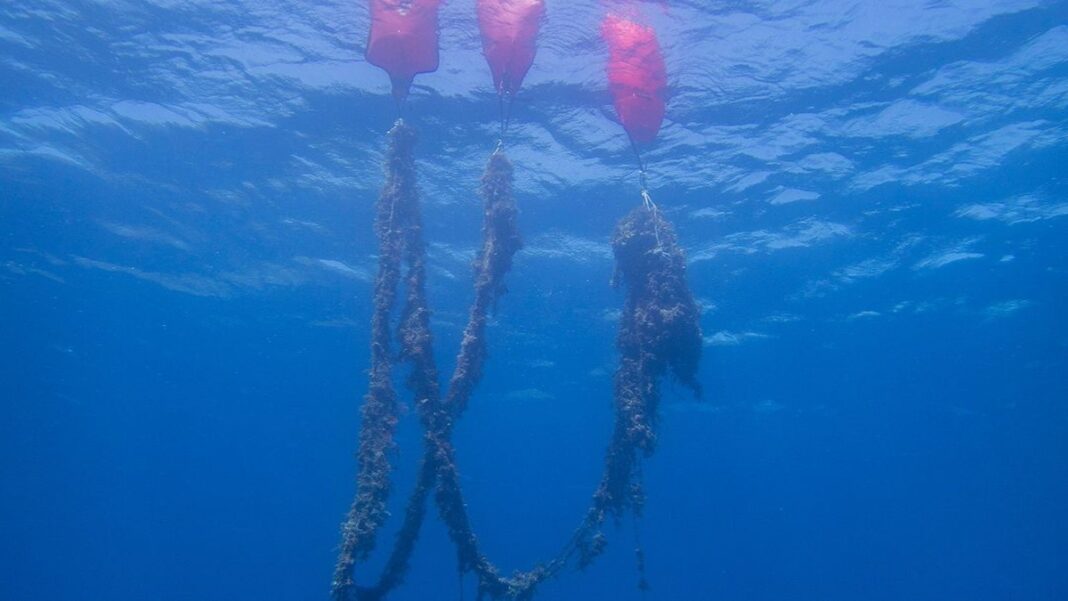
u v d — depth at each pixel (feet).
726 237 65.16
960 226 63.26
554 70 42.63
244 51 43.60
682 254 25.67
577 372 106.42
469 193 58.70
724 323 87.40
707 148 51.21
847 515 225.97
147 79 46.96
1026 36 40.24
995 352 93.15
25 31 42.86
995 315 82.33
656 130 29.09
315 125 51.13
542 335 91.97
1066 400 108.68
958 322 84.79
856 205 59.72
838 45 40.98
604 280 74.18
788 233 64.54
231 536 285.84
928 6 38.11
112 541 282.36
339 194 60.95
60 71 46.65
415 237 25.35
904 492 188.24
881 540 261.85
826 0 37.40
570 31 38.70
